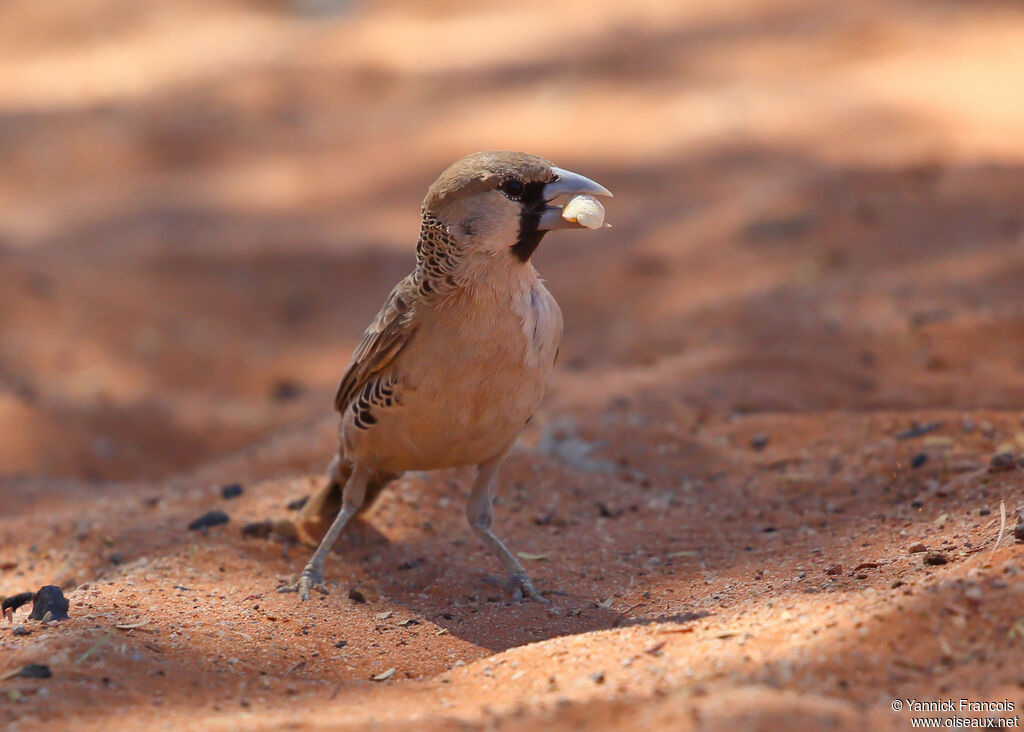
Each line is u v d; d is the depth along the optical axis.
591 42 37.28
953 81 29.27
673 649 6.81
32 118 34.19
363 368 8.53
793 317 16.62
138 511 11.66
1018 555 6.98
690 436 12.84
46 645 7.16
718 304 18.00
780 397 14.00
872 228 19.86
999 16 34.38
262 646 7.70
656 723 5.48
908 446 11.37
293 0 45.28
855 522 9.66
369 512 10.69
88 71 38.59
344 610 8.55
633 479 11.96
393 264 24.30
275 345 21.50
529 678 6.79
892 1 37.03
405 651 7.75
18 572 10.38
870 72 31.20
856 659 6.12
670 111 30.41
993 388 13.59
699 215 23.05
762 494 11.06
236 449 16.98
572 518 10.91
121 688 6.61
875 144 25.44
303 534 10.27
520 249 7.99
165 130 32.75
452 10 42.81
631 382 15.09
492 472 9.03
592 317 20.30
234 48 39.72
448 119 32.28
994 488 9.32
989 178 20.77
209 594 8.80
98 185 30.25
